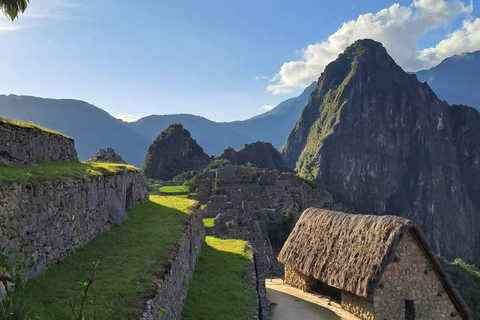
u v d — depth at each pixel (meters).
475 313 40.59
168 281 9.02
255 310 12.06
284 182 96.00
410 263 13.11
